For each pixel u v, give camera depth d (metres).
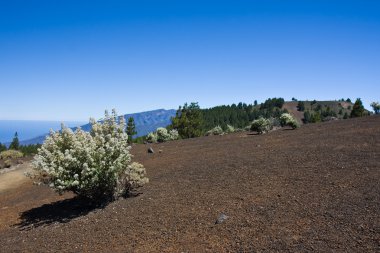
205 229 5.49
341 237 4.53
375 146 9.48
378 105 27.39
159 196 7.70
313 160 8.68
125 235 5.82
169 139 23.88
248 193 6.81
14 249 6.09
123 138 8.47
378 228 4.59
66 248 5.71
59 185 7.84
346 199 5.69
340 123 17.95
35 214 8.58
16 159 25.42
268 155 10.29
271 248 4.54
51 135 8.62
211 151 13.50
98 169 7.78
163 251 5.01
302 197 6.12
